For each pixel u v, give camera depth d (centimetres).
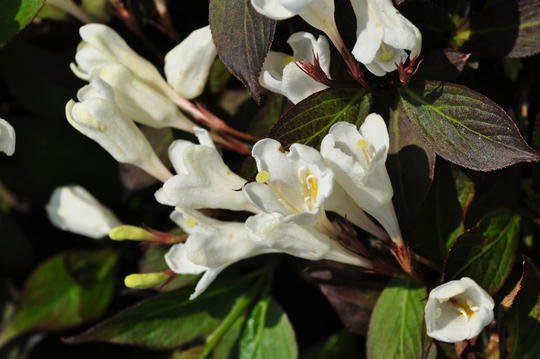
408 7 37
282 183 35
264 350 42
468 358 38
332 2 35
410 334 38
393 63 35
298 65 36
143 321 41
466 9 37
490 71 39
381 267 37
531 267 36
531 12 37
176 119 39
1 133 37
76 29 42
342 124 35
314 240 36
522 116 39
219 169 37
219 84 41
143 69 39
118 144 38
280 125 36
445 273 37
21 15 38
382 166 35
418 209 38
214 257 36
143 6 41
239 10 35
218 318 42
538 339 37
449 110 36
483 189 39
